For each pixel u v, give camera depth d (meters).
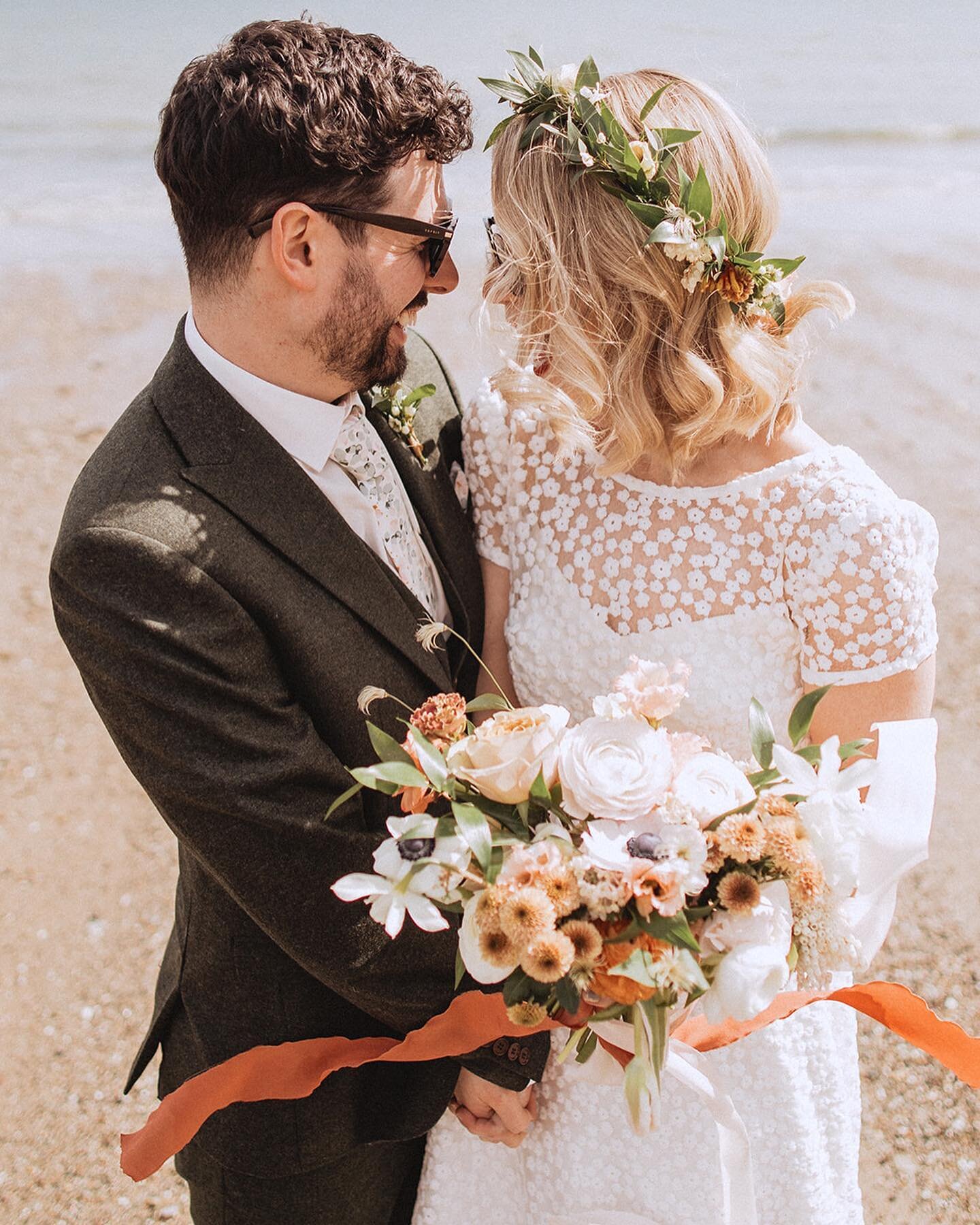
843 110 12.77
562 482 1.74
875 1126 2.80
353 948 1.49
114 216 9.11
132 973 3.31
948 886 3.50
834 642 1.56
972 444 5.96
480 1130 1.69
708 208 1.50
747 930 1.24
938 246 8.57
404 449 1.80
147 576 1.43
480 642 1.90
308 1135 1.69
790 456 1.63
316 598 1.55
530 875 1.21
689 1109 1.65
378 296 1.53
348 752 1.59
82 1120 2.89
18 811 3.91
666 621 1.62
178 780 1.44
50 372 6.60
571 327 1.58
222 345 1.55
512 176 1.59
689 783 1.27
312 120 1.42
